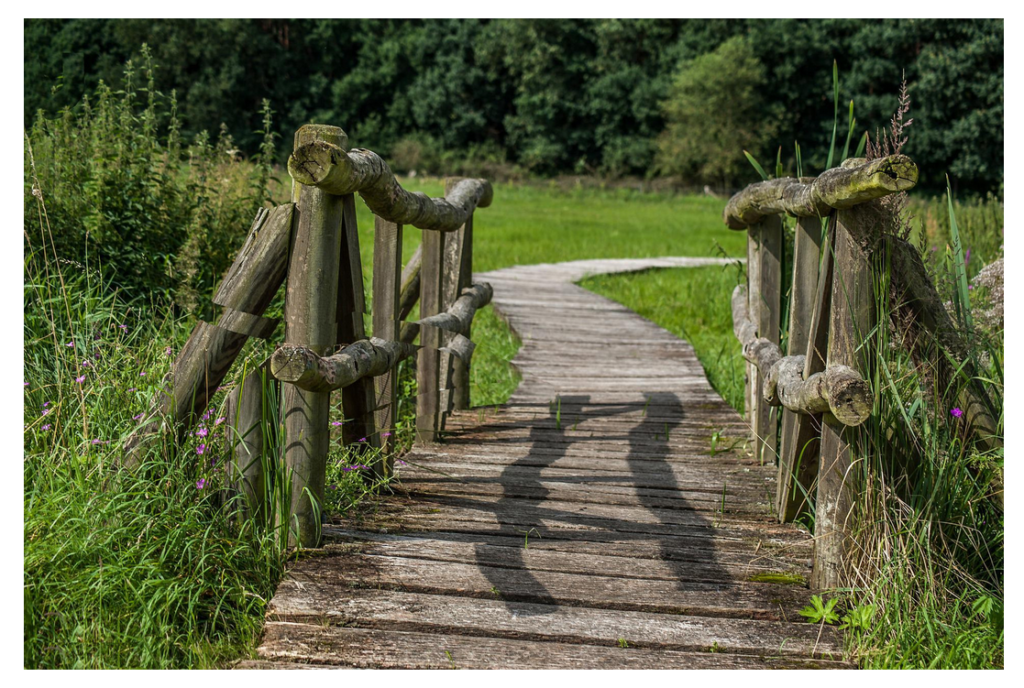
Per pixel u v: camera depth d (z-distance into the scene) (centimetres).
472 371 639
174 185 534
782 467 337
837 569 277
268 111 587
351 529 316
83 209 493
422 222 366
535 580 284
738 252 1789
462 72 5706
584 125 5669
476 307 469
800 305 334
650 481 382
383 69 5800
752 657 248
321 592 271
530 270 1279
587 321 830
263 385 290
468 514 337
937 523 276
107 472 282
